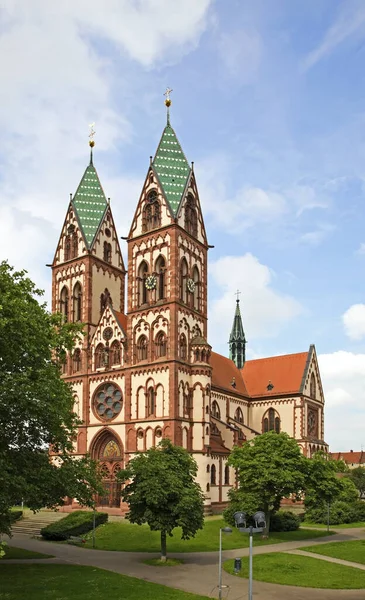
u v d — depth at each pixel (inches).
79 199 3823.8
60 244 3794.3
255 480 2541.8
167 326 3147.1
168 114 3624.5
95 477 1909.4
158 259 3299.7
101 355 3398.1
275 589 1600.6
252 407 4259.4
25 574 1681.8
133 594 1453.0
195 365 3184.1
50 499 1737.2
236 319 4840.1
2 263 1752.0
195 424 3115.2
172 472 2048.5
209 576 1755.7
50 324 1926.7
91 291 3590.1
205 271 3496.6
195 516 1991.9
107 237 3806.6
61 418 1769.2
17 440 1656.0
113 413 3272.6
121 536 2517.2
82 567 1819.6
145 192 3435.0
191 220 3449.8
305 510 3548.2
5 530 1571.1
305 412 4092.0
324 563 1967.3
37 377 1665.8
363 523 3353.8
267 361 4456.2
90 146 4020.7
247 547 2324.1
